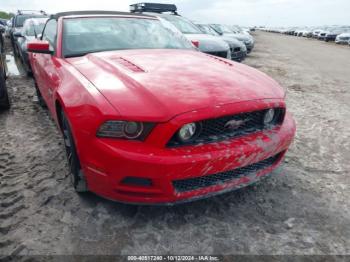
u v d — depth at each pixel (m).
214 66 2.31
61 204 2.06
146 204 1.73
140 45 2.81
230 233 1.85
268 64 10.23
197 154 1.64
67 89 2.00
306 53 15.37
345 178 2.58
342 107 4.91
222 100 1.76
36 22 6.73
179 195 1.71
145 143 1.63
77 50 2.60
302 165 2.79
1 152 2.81
